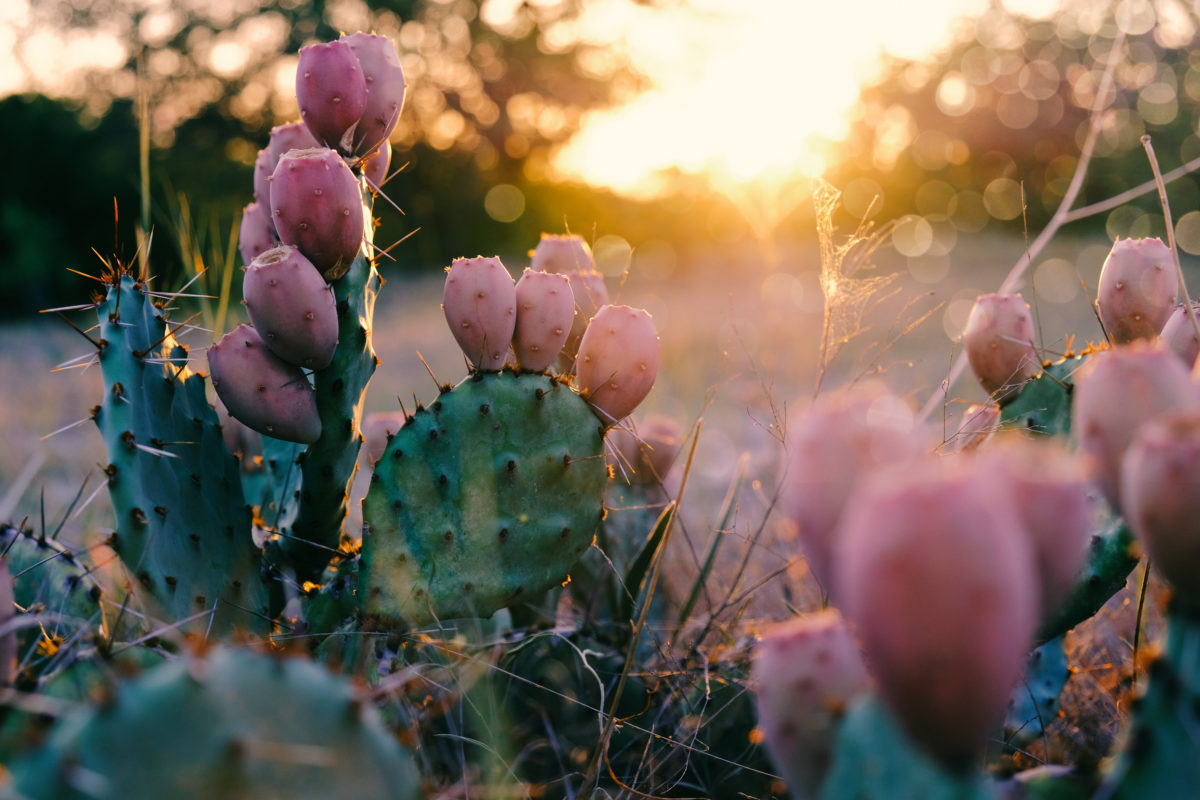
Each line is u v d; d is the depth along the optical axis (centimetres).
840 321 92
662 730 84
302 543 85
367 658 77
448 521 79
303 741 53
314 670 55
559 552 81
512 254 902
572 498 81
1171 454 47
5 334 511
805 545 53
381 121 84
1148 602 92
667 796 79
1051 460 51
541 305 80
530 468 80
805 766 54
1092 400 54
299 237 77
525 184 940
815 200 94
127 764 50
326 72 81
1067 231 692
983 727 44
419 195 943
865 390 54
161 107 916
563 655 88
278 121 985
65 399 243
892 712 46
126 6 831
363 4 1020
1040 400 81
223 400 79
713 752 81
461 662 82
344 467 82
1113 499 55
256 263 76
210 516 79
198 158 827
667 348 273
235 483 81
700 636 90
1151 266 77
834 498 51
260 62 975
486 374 81
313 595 83
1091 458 55
